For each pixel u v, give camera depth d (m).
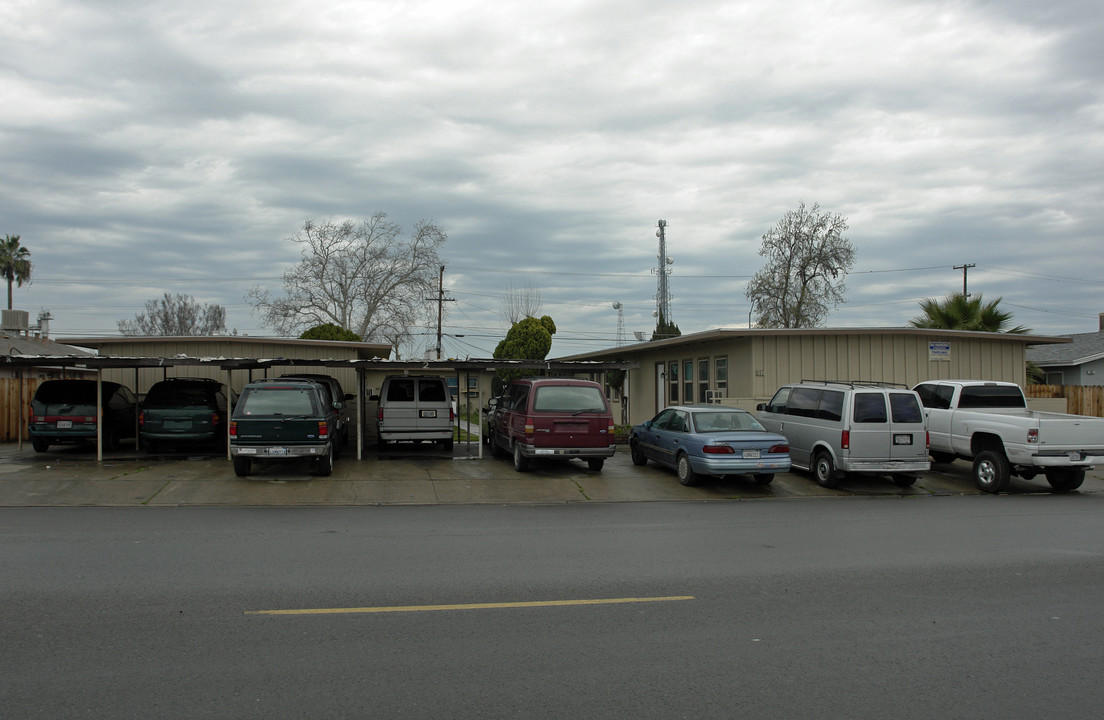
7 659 5.04
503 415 17.16
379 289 43.75
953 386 16.05
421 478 14.68
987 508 12.46
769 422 16.73
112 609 6.15
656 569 7.76
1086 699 4.59
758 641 5.55
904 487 14.94
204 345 20.83
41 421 16.64
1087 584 7.29
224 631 5.64
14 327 32.50
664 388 25.48
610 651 5.30
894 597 6.77
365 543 9.01
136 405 18.22
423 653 5.22
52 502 12.04
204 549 8.54
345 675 4.81
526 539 9.37
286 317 43.06
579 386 15.40
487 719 4.21
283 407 14.08
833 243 40.78
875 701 4.52
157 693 4.51
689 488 14.37
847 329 19.09
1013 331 24.72
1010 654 5.34
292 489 13.35
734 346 20.02
